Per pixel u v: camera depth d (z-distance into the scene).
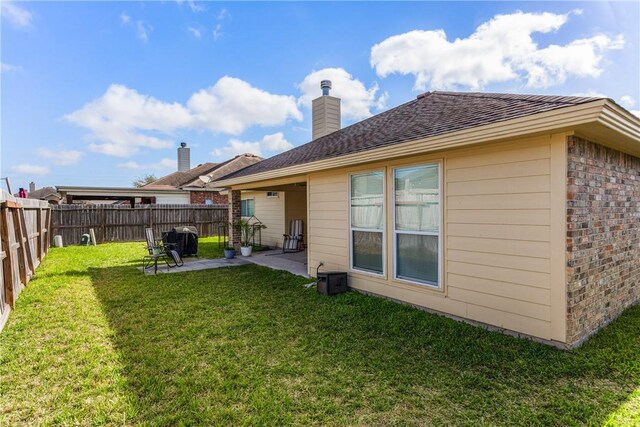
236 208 11.55
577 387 2.99
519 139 3.91
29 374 3.39
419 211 5.18
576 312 3.72
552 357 3.48
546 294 3.77
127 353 3.82
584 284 3.86
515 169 3.99
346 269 6.56
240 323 4.70
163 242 10.87
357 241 6.35
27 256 7.28
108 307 5.47
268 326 4.59
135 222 15.62
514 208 4.02
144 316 5.04
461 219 4.58
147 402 2.92
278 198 12.93
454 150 4.62
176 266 9.03
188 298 5.96
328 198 6.97
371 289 6.03
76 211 14.38
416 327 4.41
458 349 3.74
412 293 5.30
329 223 6.98
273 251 12.10
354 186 6.36
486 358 3.52
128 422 2.68
